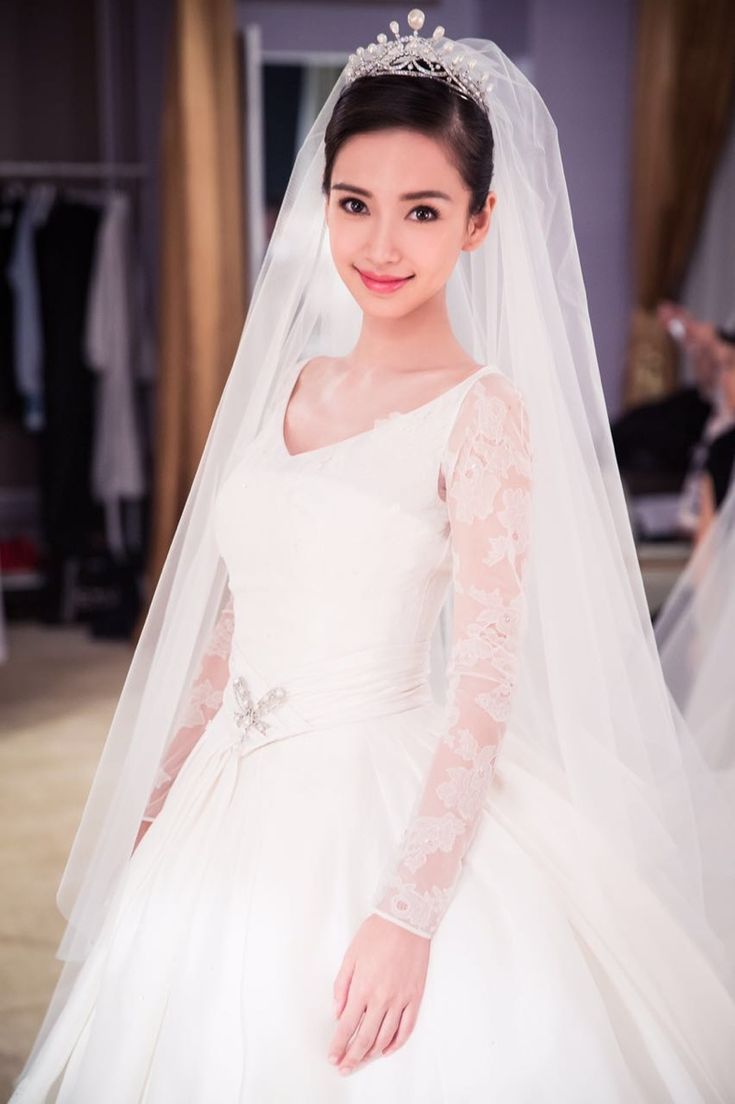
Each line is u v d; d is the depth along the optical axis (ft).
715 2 20.83
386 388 4.86
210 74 17.49
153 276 21.48
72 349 19.74
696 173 21.40
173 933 4.70
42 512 20.48
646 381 21.95
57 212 19.71
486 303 5.27
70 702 15.43
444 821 4.19
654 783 5.52
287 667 4.79
